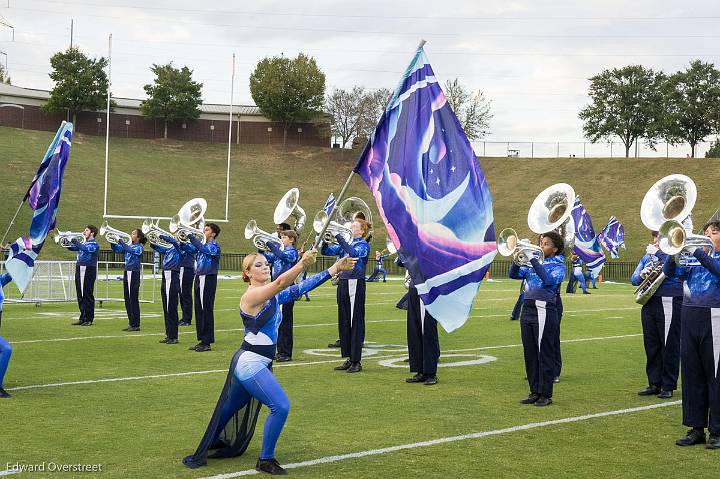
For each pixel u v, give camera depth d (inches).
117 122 2869.1
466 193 338.6
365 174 339.9
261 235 524.7
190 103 2864.2
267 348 258.1
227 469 258.7
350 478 250.7
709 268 291.1
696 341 301.0
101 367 461.4
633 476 257.8
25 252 449.1
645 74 2901.1
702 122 2854.3
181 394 380.5
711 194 2322.8
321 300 1014.4
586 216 1196.5
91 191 2201.0
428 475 255.0
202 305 540.1
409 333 427.8
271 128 2972.4
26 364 469.4
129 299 655.8
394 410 354.3
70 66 2741.1
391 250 623.5
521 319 379.6
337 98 2945.4
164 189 2338.8
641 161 2615.7
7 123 2714.1
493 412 353.4
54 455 271.3
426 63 347.9
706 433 318.7
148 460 266.8
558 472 260.5
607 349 575.2
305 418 336.8
